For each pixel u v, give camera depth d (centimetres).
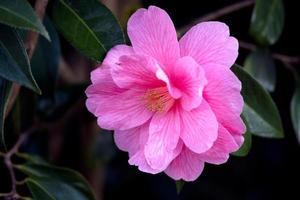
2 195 54
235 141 47
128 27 47
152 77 48
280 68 71
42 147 68
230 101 46
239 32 69
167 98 49
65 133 70
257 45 62
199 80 46
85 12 49
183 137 49
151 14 47
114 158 75
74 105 66
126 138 51
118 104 49
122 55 46
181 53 48
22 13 44
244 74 52
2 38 46
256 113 53
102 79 48
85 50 49
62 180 55
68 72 68
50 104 66
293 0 69
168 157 49
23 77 45
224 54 47
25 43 49
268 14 60
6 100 48
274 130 53
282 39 70
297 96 62
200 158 49
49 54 57
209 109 47
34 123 63
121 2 65
